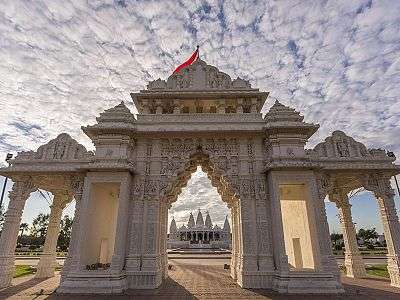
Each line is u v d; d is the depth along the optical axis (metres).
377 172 13.45
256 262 12.02
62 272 11.85
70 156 13.86
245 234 12.44
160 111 15.29
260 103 16.02
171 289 11.68
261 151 13.87
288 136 13.42
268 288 11.61
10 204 13.41
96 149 13.38
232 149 14.00
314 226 12.03
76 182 13.47
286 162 12.56
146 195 13.18
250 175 13.48
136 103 16.16
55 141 14.13
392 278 12.60
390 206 13.08
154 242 12.39
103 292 10.84
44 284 13.10
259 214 12.75
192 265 21.67
